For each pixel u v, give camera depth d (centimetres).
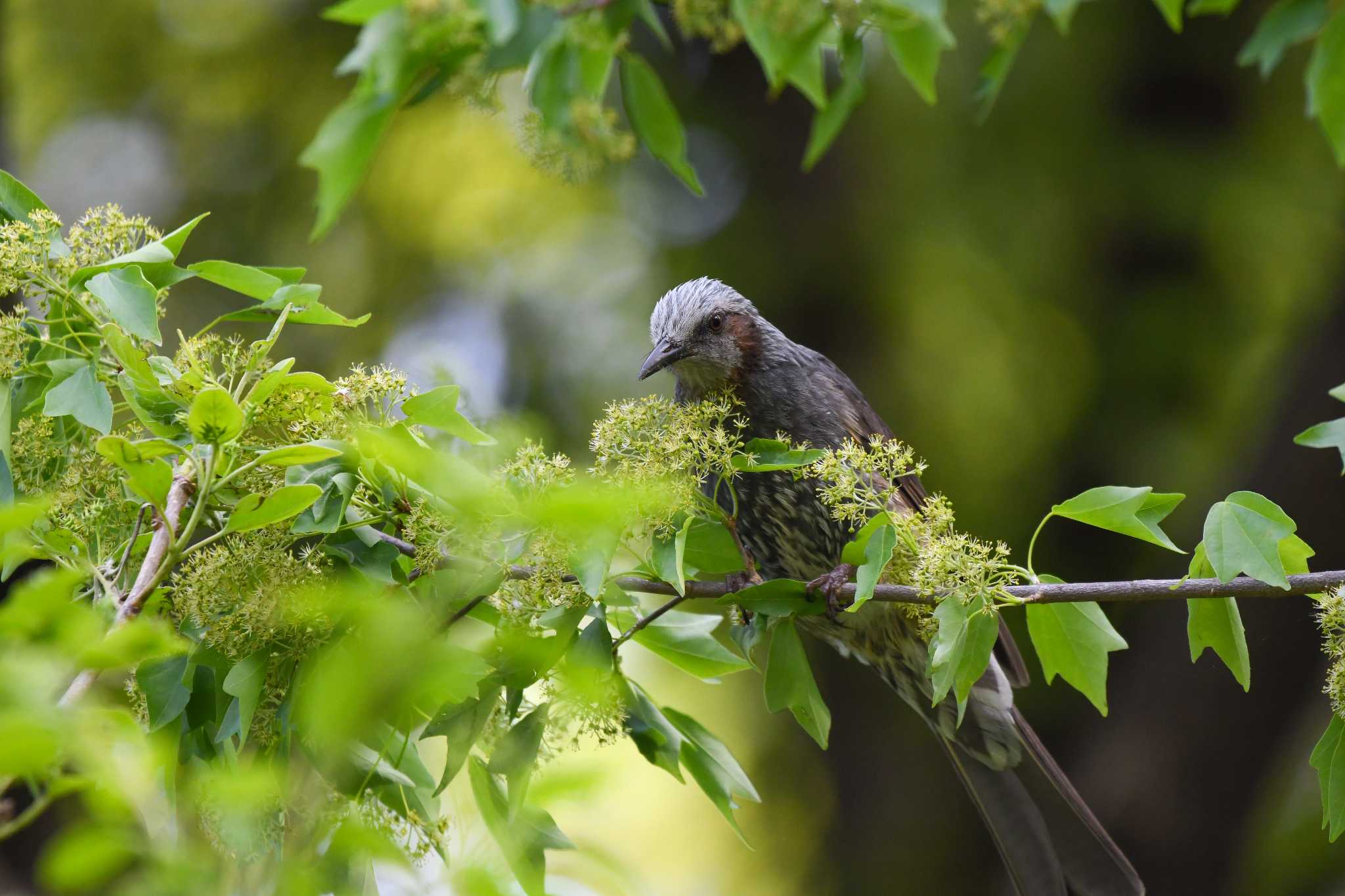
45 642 353
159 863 351
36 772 340
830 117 593
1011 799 886
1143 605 1440
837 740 1539
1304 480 1214
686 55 1559
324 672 405
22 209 577
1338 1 589
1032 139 1447
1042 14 1421
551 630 556
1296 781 1392
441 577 536
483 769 542
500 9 456
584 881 514
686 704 1477
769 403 949
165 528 496
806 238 1495
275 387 526
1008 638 912
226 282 573
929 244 1451
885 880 1483
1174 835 1285
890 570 637
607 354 1492
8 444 541
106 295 519
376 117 454
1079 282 1469
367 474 544
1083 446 1455
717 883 1500
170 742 514
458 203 1563
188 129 1565
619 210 1554
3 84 1120
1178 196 1429
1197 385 1459
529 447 520
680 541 543
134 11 1541
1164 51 1459
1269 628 1248
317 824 494
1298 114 1455
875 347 1473
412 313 1536
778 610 592
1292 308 1434
